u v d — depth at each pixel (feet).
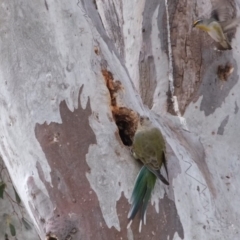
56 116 4.50
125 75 5.01
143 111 4.92
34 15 4.71
